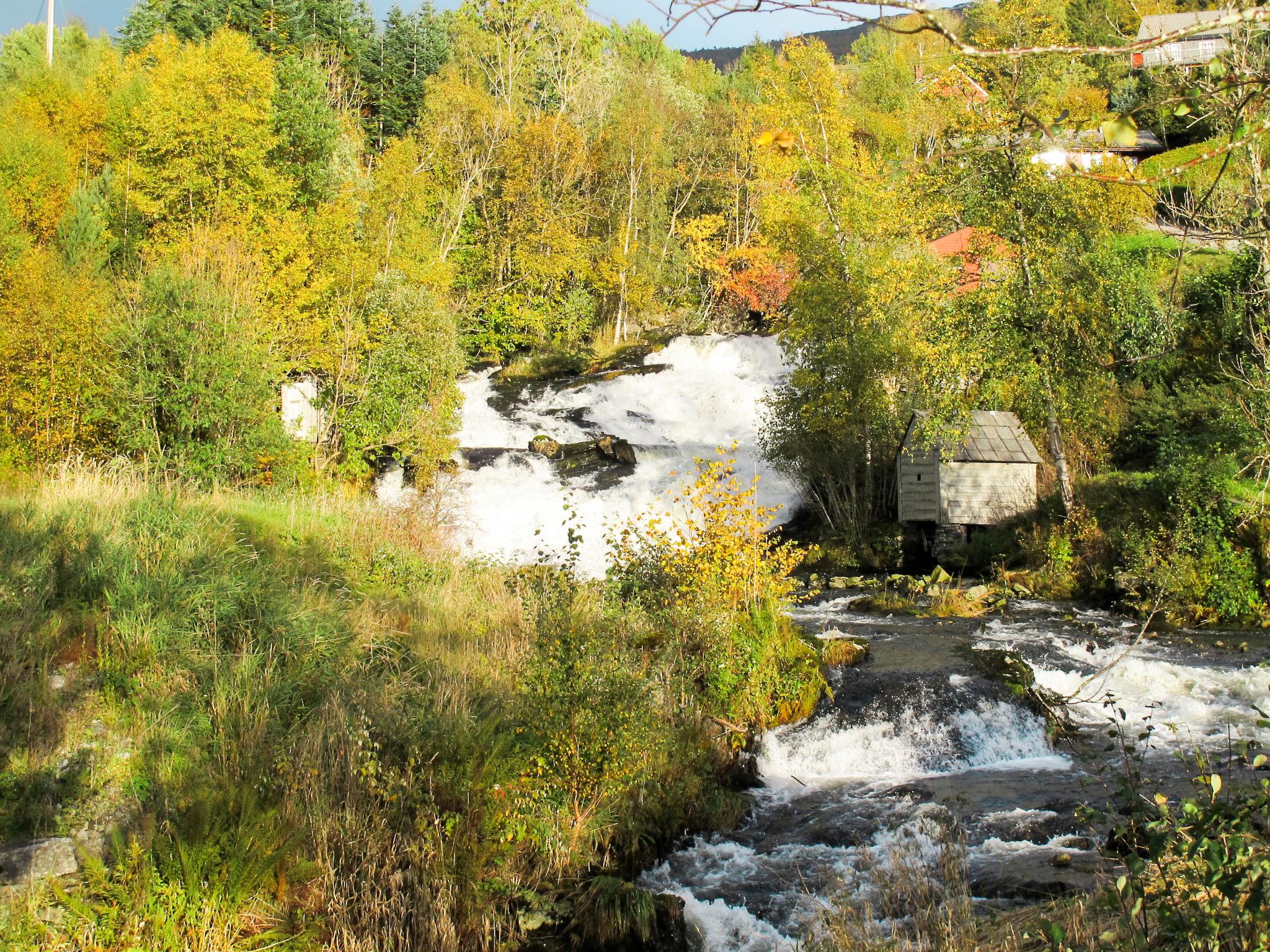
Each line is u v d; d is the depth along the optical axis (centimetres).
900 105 4697
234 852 781
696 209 5712
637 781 1009
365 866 814
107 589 1127
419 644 1257
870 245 2917
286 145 3612
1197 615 1870
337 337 2870
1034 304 2278
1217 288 2681
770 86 3281
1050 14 1848
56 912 733
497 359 4562
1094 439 2683
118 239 2950
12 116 3244
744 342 4066
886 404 2773
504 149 4934
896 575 2361
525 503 2969
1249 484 2033
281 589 1274
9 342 1967
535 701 1001
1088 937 605
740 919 861
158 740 948
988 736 1266
